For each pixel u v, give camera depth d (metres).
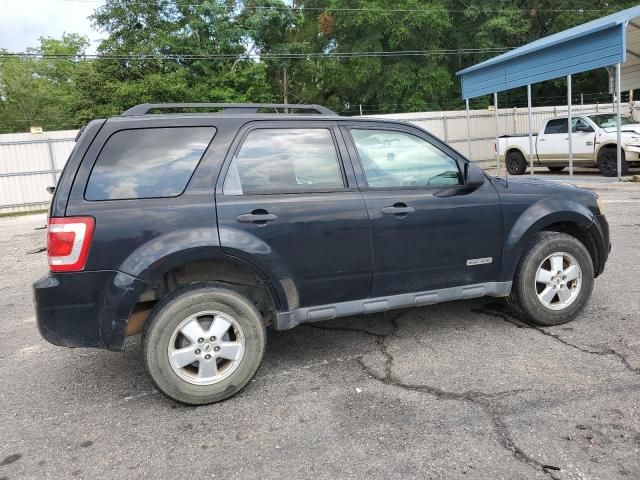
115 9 31.22
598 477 2.48
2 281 7.56
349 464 2.68
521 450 2.71
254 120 3.62
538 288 4.37
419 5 32.03
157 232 3.24
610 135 14.69
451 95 35.47
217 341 3.39
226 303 3.38
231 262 3.44
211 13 28.55
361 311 3.82
